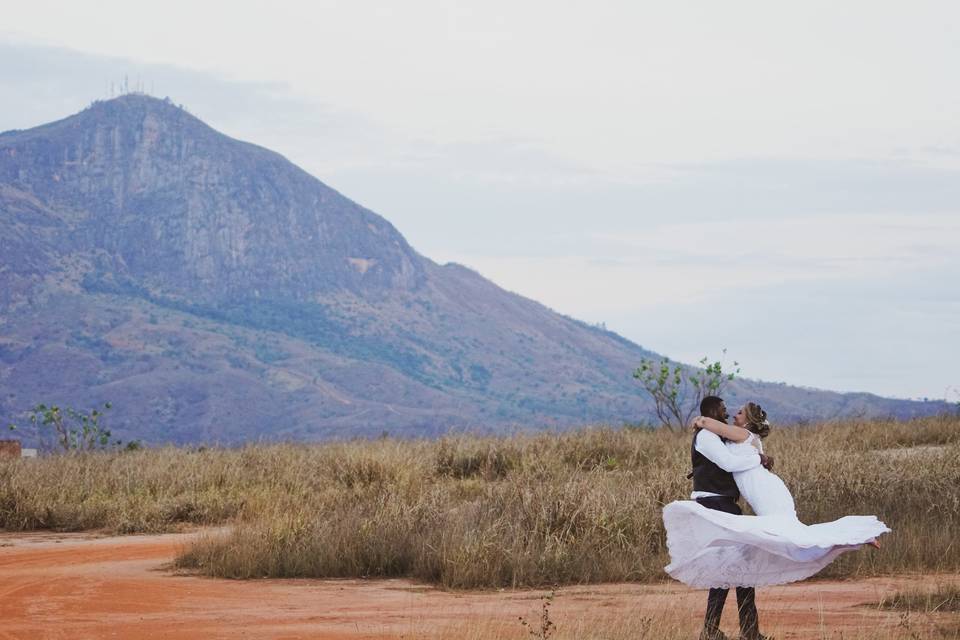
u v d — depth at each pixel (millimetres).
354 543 14055
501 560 13133
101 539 17641
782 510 9250
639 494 15445
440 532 14023
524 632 9516
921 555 13281
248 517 18609
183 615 10734
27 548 16500
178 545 16344
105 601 11539
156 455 27281
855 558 13094
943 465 17703
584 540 13859
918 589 11539
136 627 10086
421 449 25359
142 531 18469
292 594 12180
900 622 9719
